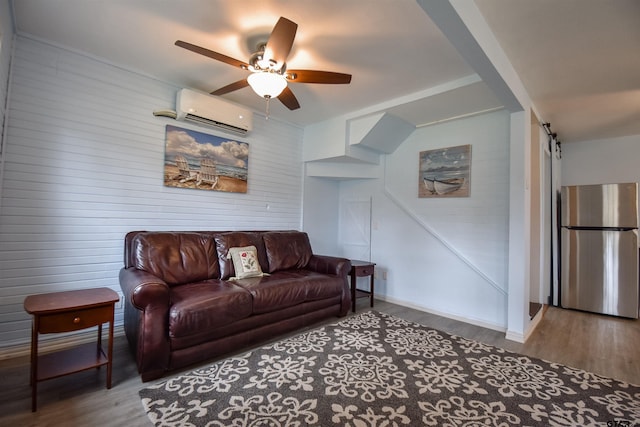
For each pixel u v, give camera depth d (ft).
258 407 5.69
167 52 8.41
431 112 11.55
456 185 11.97
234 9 6.52
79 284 8.53
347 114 12.73
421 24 6.84
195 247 9.60
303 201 14.66
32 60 7.79
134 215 9.53
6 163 7.45
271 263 11.39
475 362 7.75
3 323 7.46
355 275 12.09
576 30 6.70
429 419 5.44
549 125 12.62
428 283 12.66
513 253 9.58
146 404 5.73
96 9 6.66
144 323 6.48
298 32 7.20
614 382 6.89
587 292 13.14
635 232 12.33
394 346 8.61
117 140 9.16
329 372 7.05
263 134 13.12
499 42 7.16
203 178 11.08
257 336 8.41
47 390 6.13
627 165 13.83
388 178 14.32
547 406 5.91
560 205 14.34
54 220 8.15
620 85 9.17
